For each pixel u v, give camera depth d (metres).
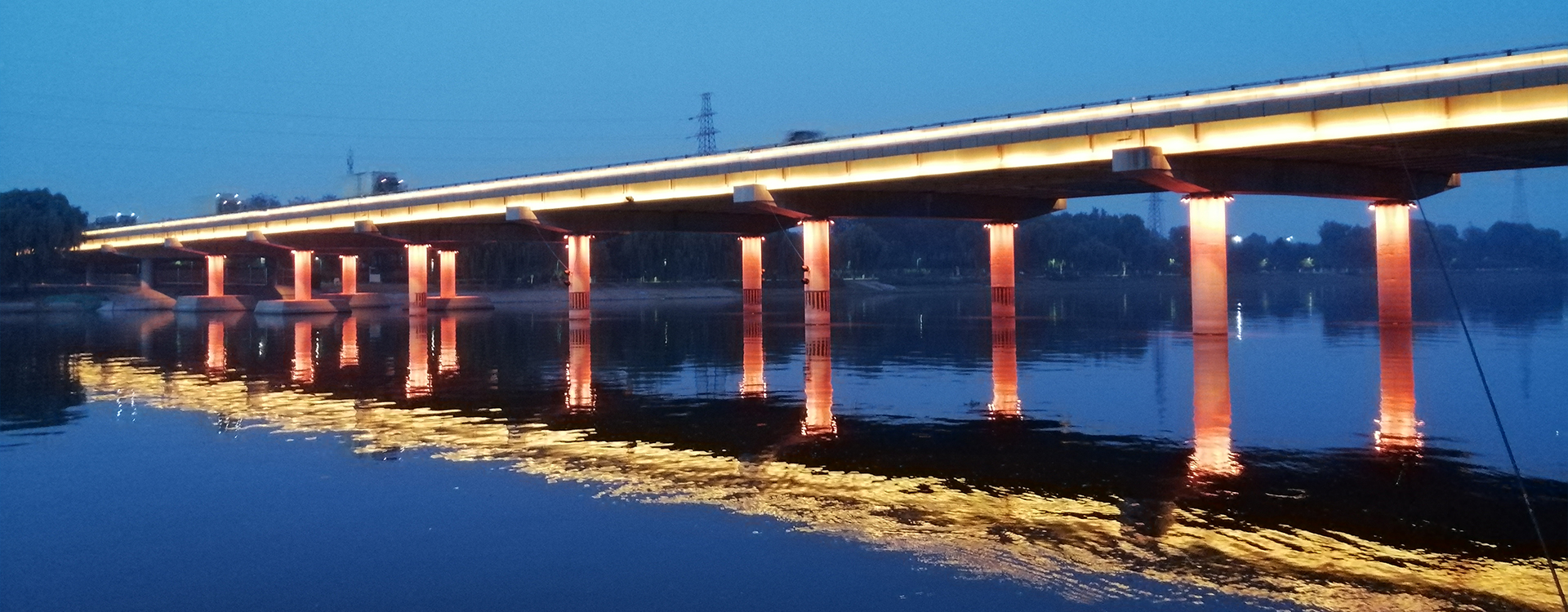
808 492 22.91
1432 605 15.41
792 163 62.75
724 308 116.31
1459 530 19.19
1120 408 33.91
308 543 19.62
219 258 126.75
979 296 147.75
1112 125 48.34
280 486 24.38
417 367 50.50
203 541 19.92
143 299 132.00
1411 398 34.69
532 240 101.00
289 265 152.75
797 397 37.94
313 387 43.12
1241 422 30.80
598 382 43.47
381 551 19.09
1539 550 17.94
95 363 55.62
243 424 33.44
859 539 19.20
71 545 19.78
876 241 183.38
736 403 36.72
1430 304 99.00
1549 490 22.02
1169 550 18.22
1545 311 83.50
